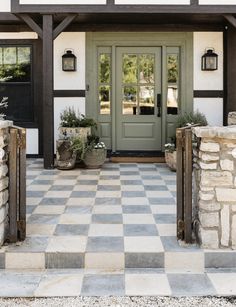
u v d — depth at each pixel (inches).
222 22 316.8
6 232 139.9
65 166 276.5
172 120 333.1
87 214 171.3
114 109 332.8
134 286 119.3
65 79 329.4
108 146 335.3
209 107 329.4
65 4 271.1
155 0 273.3
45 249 132.8
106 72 331.6
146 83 332.8
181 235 140.0
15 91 331.9
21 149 138.5
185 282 121.9
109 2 272.5
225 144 131.6
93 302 111.2
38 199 196.4
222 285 120.1
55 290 117.3
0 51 330.3
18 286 119.8
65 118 303.1
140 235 145.6
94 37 326.0
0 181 132.6
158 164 305.7
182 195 139.6
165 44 326.6
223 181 132.5
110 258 131.3
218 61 325.7
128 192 211.5
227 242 133.3
